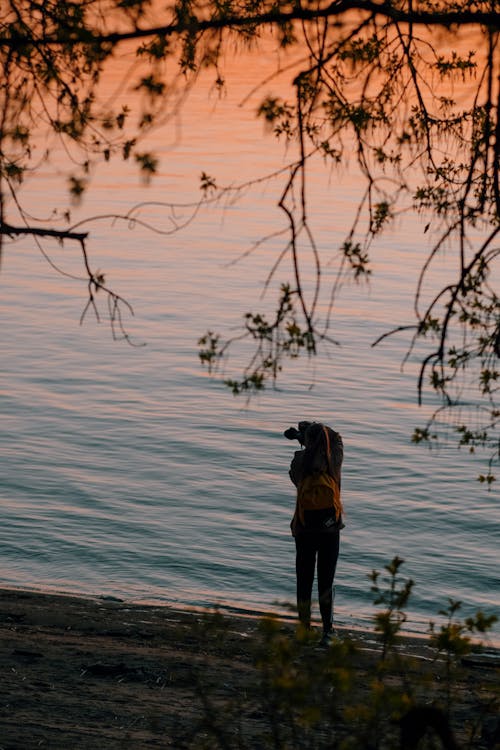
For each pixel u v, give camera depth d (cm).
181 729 593
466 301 532
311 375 2897
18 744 557
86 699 668
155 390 2781
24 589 1420
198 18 490
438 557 1634
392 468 2105
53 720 613
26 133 515
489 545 1692
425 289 4094
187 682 714
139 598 1405
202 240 5550
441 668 828
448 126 548
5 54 507
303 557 847
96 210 6128
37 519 1747
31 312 3847
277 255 5031
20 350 3234
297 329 502
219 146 8781
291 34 488
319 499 838
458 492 1950
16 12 495
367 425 2438
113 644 904
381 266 4594
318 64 465
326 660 336
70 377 2908
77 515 1781
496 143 445
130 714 632
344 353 3147
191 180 7069
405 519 1814
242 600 1433
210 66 489
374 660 701
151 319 3744
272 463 2158
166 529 1728
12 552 1594
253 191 6838
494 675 802
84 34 474
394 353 3148
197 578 1519
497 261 4222
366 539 1712
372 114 539
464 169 556
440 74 541
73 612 1177
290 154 8231
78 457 2152
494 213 478
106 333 3509
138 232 5684
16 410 2530
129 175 7406
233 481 2025
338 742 349
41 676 738
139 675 740
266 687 356
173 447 2248
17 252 5191
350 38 469
